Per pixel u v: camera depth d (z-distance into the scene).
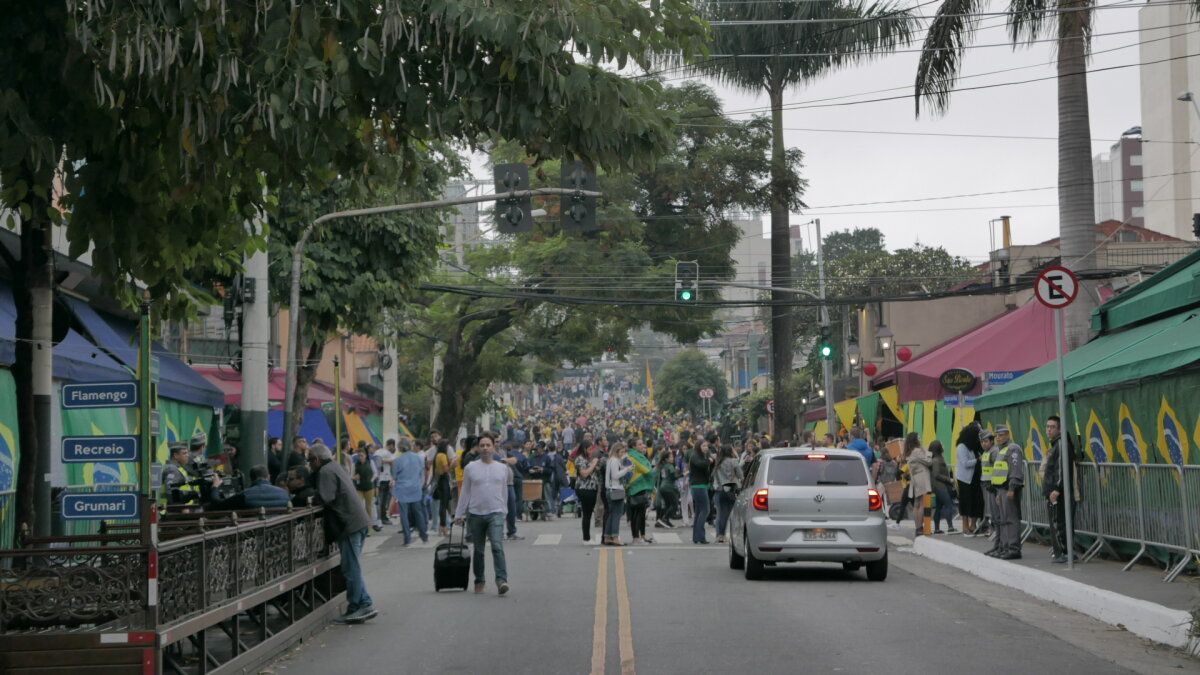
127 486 17.75
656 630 12.70
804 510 17.14
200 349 33.41
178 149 9.47
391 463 32.38
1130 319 20.83
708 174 47.91
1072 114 26.42
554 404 194.38
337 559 14.41
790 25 42.16
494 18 8.87
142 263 10.48
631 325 48.47
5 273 17.12
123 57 8.57
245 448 20.47
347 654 11.52
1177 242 57.09
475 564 16.36
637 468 25.52
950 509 24.69
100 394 9.24
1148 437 16.30
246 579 10.80
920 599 15.24
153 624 8.53
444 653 11.45
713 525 31.91
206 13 8.57
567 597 15.74
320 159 9.45
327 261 24.70
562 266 44.72
